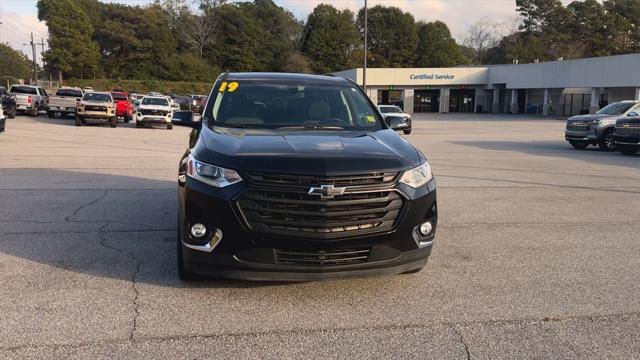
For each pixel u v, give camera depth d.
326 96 6.05
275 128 5.33
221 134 5.00
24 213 7.62
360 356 3.65
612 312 4.47
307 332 4.00
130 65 88.25
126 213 7.73
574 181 11.74
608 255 6.11
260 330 4.02
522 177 12.31
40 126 27.30
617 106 20.47
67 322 4.07
